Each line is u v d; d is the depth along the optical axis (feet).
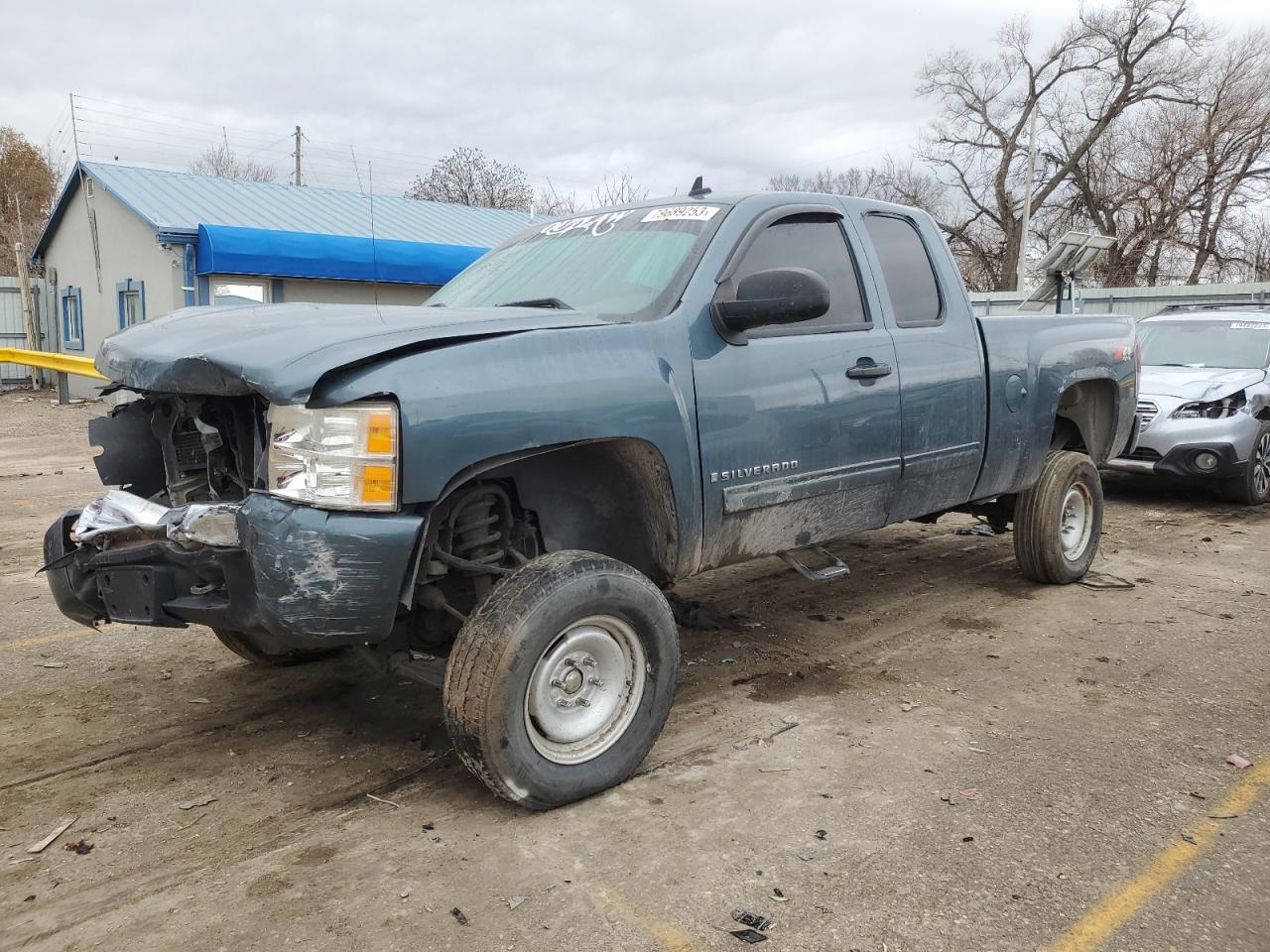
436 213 67.92
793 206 13.61
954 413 15.48
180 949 8.23
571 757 10.55
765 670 14.99
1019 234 140.56
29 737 12.59
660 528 11.80
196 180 62.28
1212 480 28.63
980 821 10.28
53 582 11.16
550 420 10.12
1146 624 17.22
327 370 8.94
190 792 11.09
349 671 15.03
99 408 53.98
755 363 12.34
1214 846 9.80
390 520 9.22
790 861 9.53
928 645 16.17
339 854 9.72
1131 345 20.22
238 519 9.31
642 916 8.64
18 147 132.26
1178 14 126.52
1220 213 130.21
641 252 12.94
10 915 8.75
